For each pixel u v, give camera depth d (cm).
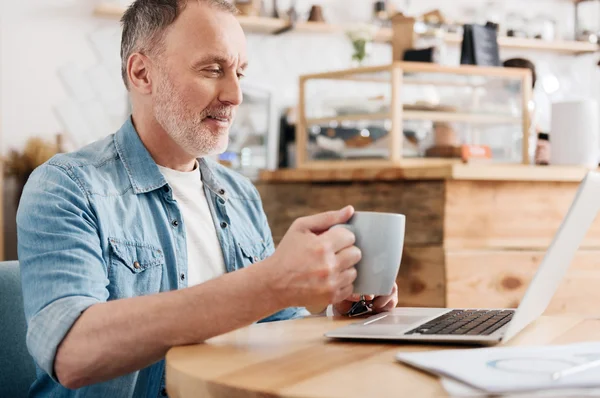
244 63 144
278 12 361
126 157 138
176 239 138
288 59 374
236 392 72
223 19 140
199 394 76
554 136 253
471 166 222
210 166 156
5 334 127
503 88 260
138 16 143
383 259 97
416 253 228
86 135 333
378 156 251
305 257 92
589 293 240
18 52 322
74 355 98
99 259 117
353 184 246
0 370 126
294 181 265
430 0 403
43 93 327
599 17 438
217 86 139
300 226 95
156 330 94
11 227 311
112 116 338
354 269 97
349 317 124
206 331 94
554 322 114
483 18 411
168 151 143
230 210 154
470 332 97
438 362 78
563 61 439
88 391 123
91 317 98
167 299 95
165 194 139
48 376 126
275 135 362
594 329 108
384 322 109
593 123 250
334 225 97
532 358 79
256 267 94
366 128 254
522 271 232
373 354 88
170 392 82
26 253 116
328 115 267
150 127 142
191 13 138
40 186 123
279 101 370
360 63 339
